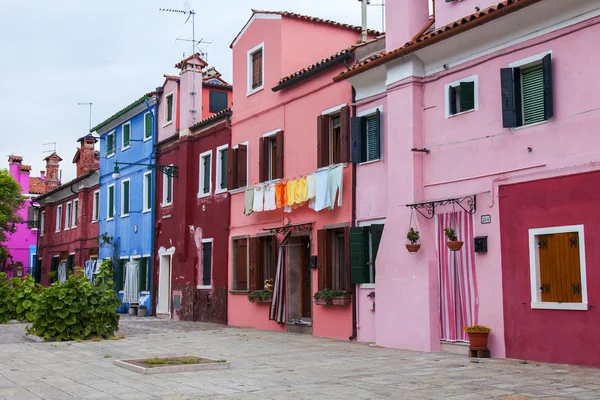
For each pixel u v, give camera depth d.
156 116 28.70
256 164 21.41
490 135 13.01
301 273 19.58
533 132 12.16
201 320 24.11
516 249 12.34
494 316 12.70
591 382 9.41
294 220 19.31
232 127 22.92
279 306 19.41
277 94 20.42
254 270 21.00
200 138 25.09
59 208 41.66
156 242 28.05
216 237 23.48
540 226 11.92
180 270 25.55
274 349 14.58
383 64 15.40
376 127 16.30
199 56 26.34
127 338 17.55
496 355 12.59
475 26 12.87
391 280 14.84
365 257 16.33
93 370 11.54
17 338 17.62
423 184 14.47
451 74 13.99
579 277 11.29
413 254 14.33
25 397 9.08
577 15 11.46
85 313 17.03
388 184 15.13
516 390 8.94
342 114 17.28
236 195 22.42
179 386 9.65
